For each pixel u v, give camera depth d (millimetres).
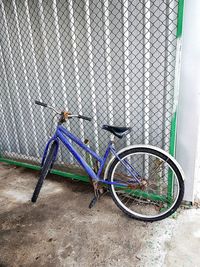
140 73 2055
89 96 2391
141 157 2295
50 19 2336
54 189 2619
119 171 2414
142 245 1776
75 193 2523
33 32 2498
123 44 2037
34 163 3111
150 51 1952
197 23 1671
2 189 2688
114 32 2051
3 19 2645
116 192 2359
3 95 3057
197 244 1750
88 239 1864
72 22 2221
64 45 2352
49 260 1690
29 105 2877
